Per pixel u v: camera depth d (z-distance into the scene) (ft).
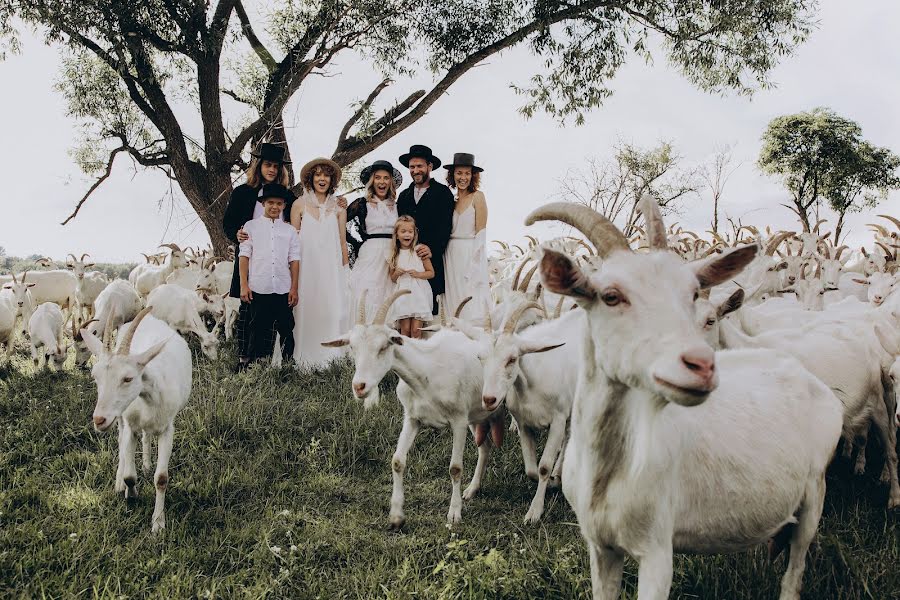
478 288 28.12
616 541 9.27
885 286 26.73
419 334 27.30
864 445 18.42
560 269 7.98
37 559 13.65
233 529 15.89
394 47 49.93
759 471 10.32
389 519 16.74
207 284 42.98
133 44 44.57
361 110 51.03
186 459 19.08
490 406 16.42
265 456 19.61
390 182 28.32
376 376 17.24
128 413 16.49
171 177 52.31
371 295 27.63
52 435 20.52
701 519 10.05
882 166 111.86
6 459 18.83
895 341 15.89
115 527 15.55
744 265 8.45
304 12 51.37
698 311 15.30
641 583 8.96
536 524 16.66
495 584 12.54
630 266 7.86
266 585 13.39
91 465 18.74
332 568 14.55
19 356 36.24
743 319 21.88
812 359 17.07
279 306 27.84
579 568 13.07
